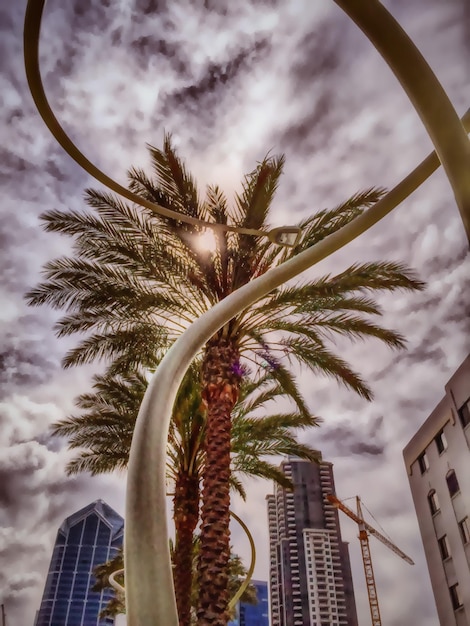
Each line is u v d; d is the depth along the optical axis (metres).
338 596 124.88
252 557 13.80
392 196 1.96
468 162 1.37
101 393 15.88
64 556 186.12
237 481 18.58
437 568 33.31
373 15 1.38
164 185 11.85
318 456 15.87
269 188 12.04
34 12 1.88
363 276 11.16
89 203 11.73
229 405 11.73
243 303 1.97
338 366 12.86
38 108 2.52
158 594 1.13
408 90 1.39
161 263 11.70
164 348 12.98
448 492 32.22
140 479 1.33
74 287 11.59
